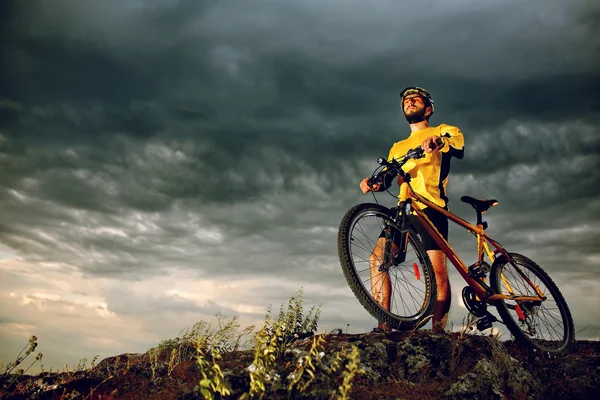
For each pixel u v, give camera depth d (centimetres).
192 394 364
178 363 456
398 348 421
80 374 472
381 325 470
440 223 505
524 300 492
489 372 390
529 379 405
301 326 452
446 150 503
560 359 477
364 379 380
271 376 352
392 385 382
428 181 517
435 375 401
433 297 461
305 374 360
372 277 469
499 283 496
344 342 421
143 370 457
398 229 461
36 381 452
